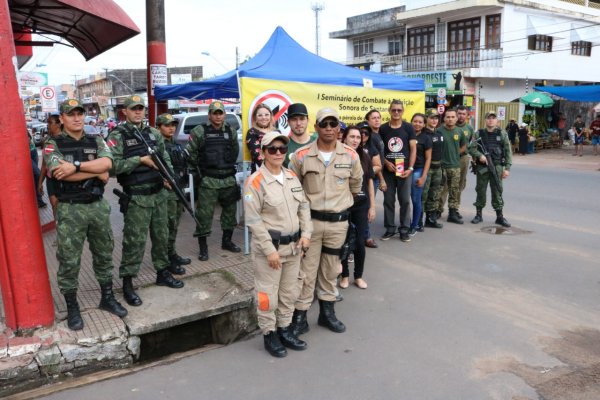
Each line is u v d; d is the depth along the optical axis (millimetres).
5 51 3387
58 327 3822
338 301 4887
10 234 3574
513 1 25781
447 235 7297
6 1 3354
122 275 4332
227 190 5691
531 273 5586
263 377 3523
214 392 3346
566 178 13352
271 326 3818
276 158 3623
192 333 4531
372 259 6215
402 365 3631
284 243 3676
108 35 5641
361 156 5164
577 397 3191
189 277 5047
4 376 3412
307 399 3229
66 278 3787
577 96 21016
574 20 29203
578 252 6352
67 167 3609
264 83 5914
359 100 7004
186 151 5602
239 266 5387
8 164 3502
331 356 3799
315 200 4047
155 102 8773
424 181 7117
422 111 7961
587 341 3975
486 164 7602
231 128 5719
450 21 28266
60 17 5375
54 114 6668
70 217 3727
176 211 5250
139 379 3557
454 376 3463
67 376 3641
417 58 29453
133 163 4219
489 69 25891
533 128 23234
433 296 4973
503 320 4383
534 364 3615
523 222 8070
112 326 3895
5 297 3666
